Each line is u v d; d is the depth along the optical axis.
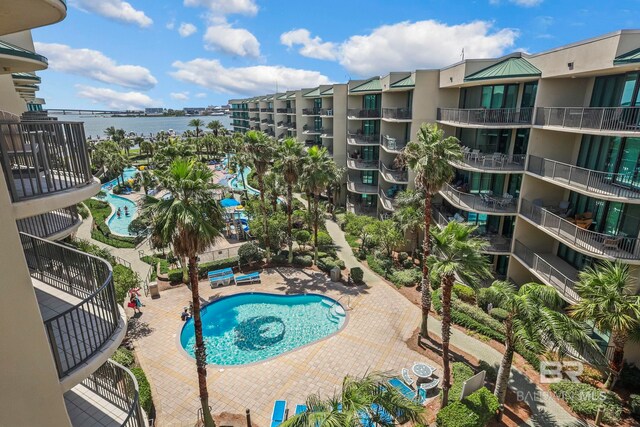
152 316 23.36
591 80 19.16
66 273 9.66
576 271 20.27
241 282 27.86
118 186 62.47
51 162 7.28
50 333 6.48
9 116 9.98
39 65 8.86
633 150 16.48
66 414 6.58
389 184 39.34
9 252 5.43
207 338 21.75
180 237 13.17
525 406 15.82
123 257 33.06
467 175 28.50
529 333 12.87
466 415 14.10
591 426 14.74
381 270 28.81
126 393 9.61
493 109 23.06
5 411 5.72
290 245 30.69
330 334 21.38
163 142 88.06
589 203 19.66
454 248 14.66
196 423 15.30
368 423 10.23
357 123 43.75
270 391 17.09
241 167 58.28
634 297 14.81
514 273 24.19
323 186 29.84
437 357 19.19
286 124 74.00
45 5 5.16
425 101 30.09
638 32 14.82
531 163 21.72
